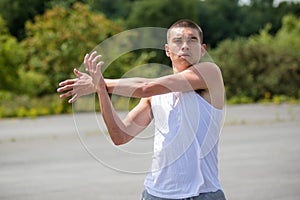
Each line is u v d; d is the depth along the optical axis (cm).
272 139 1527
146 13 4669
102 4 5934
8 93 2583
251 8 7269
